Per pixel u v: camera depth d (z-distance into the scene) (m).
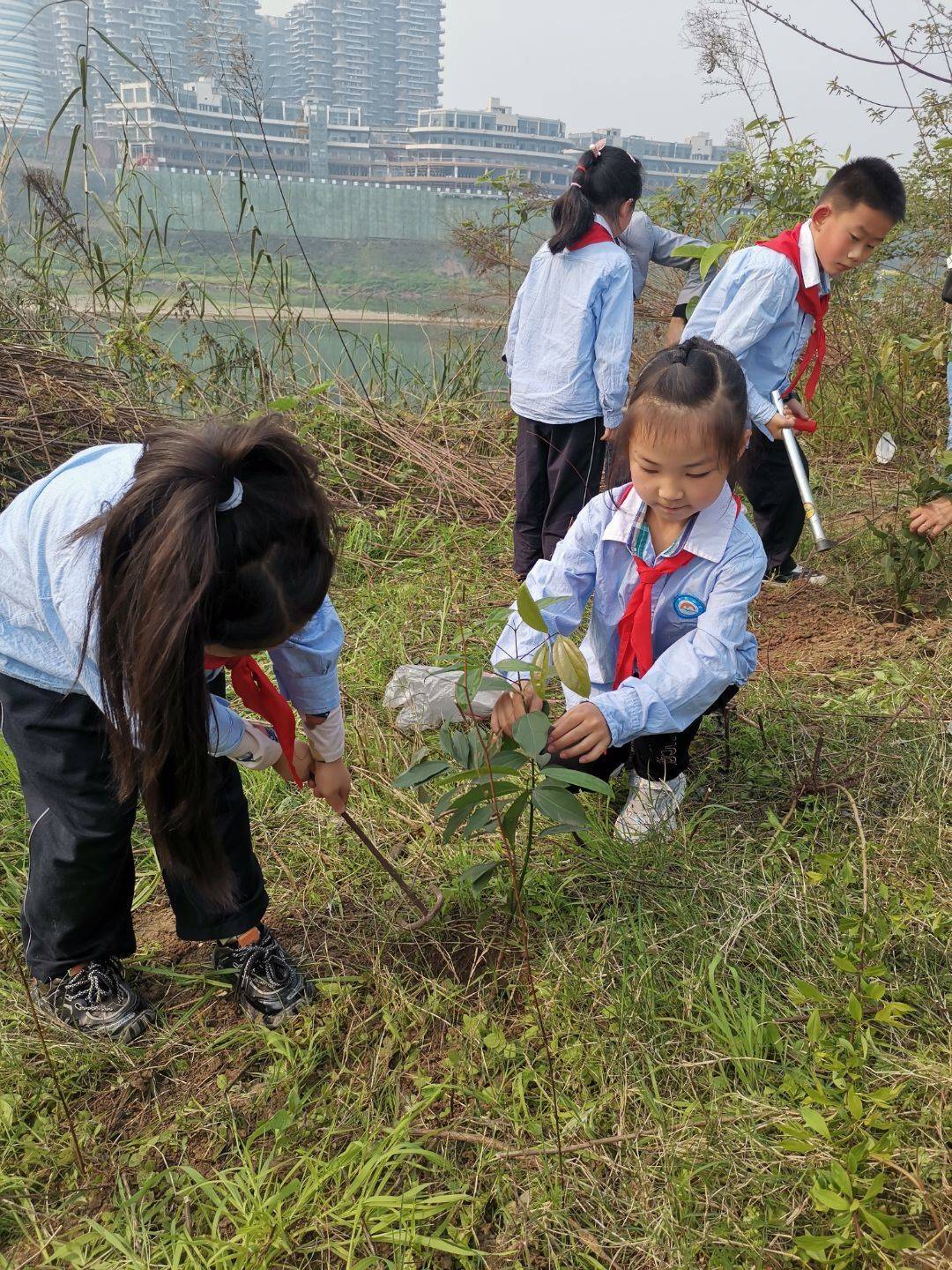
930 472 4.48
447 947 2.06
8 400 4.16
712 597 2.14
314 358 5.42
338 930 2.13
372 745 2.73
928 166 5.51
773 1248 1.43
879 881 2.01
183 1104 1.75
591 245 3.57
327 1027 1.85
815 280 3.45
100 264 4.97
